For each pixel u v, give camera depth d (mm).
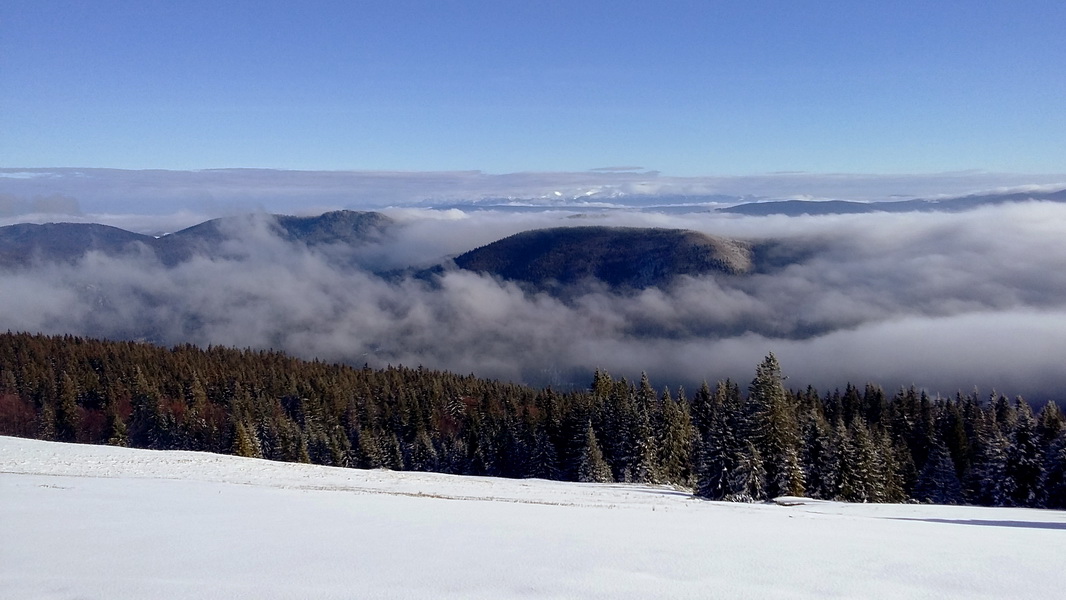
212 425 86500
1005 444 57156
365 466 79625
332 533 13641
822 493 51625
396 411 96250
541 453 71500
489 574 10062
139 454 39500
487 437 81125
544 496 31422
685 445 64375
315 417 94812
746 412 51469
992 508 34688
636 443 63594
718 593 9367
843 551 13078
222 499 19359
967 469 65188
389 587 9211
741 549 12875
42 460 32562
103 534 12867
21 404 93812
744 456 45312
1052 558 13000
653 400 75312
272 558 10969
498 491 32719
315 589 9047
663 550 12438
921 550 13633
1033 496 53938
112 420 88938
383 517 16656
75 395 94375
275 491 22938
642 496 36312
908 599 9531
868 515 28688
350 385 112812
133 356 118438
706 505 30875
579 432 71438
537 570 10406
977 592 10039
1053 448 54062
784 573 10727
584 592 9203
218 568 10195
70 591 8906
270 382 111062
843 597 9453
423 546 12273
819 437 55594
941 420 78000
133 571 9961
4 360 108250
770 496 48031
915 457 74312
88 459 34500
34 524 13773
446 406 105312
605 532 14984
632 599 8930
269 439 83000
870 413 86750
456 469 79125
